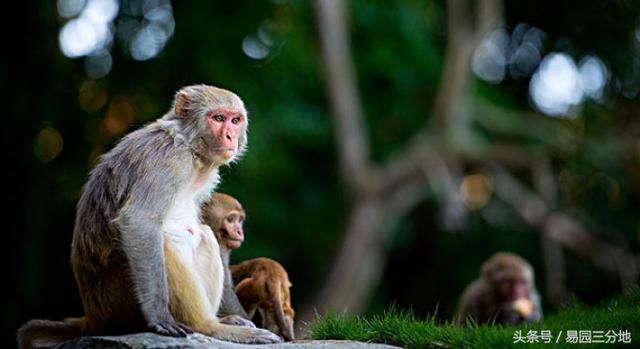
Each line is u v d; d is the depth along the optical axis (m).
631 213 24.17
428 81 23.20
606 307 11.23
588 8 24.59
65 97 20.41
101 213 8.41
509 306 13.49
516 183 23.58
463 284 23.66
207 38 20.56
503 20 25.16
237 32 20.95
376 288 24.48
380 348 8.15
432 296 24.41
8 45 19.72
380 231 21.80
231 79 20.55
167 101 20.50
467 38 20.81
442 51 24.08
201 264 8.84
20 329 9.11
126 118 20.92
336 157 21.48
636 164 23.81
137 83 20.84
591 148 23.41
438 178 21.69
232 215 10.13
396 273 25.16
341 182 21.62
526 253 23.88
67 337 9.01
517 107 25.09
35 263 19.39
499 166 22.97
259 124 20.52
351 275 21.14
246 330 8.42
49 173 20.36
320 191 22.67
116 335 8.36
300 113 21.67
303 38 21.92
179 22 20.59
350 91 20.69
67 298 19.88
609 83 25.09
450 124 21.55
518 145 23.98
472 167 23.92
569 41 25.17
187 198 8.81
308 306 21.11
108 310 8.41
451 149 21.81
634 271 22.91
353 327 9.15
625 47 24.95
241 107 9.00
